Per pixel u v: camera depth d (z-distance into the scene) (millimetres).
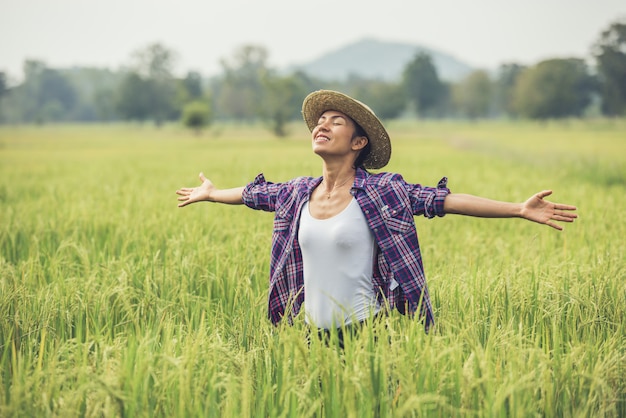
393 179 3646
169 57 128500
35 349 3762
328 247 3551
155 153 37656
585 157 22516
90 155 35875
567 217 3412
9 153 39156
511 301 4379
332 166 3680
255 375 3350
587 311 4227
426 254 6648
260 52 135500
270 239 6324
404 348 3227
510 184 13867
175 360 2957
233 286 4934
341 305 3350
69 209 9453
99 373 3174
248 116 129375
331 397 2988
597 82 117250
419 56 136625
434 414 2928
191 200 4188
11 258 6922
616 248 6504
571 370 3176
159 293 4965
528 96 107250
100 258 6195
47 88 177875
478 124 132875
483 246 6867
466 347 3613
